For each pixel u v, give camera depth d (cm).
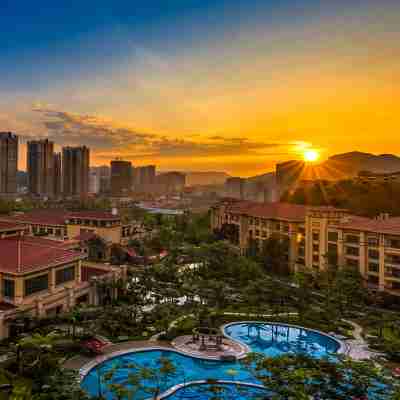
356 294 5694
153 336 4138
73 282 4862
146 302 5231
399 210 9581
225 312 5272
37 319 3906
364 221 7100
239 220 10200
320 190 12119
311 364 2380
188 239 11006
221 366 3538
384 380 2267
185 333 4300
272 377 2294
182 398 2941
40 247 4794
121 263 7881
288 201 13162
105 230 8512
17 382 2842
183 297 5703
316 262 7669
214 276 6894
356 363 2328
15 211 14800
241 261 7225
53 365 2978
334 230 7219
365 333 4591
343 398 2173
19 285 3988
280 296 5528
